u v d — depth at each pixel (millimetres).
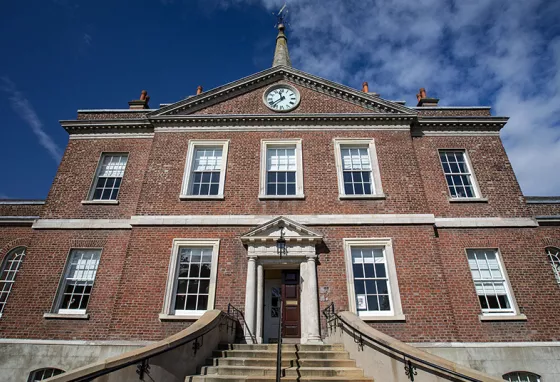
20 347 11047
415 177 13492
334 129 14648
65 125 15156
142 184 13414
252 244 12047
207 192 13539
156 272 11758
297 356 9031
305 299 11352
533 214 14641
